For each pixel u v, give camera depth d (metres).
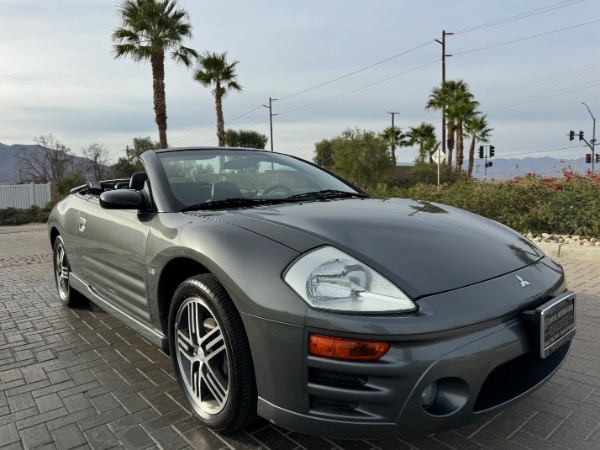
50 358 3.25
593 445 2.08
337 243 1.93
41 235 14.16
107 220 3.08
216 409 2.17
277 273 1.85
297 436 2.20
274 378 1.83
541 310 1.87
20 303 4.80
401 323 1.64
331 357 1.69
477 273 1.93
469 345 1.70
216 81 30.11
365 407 1.71
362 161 33.81
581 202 7.38
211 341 2.15
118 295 3.05
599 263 5.84
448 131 33.94
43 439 2.24
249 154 3.39
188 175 2.88
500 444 2.10
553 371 2.09
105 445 2.17
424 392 1.72
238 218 2.25
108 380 2.87
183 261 2.34
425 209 2.68
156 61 20.56
